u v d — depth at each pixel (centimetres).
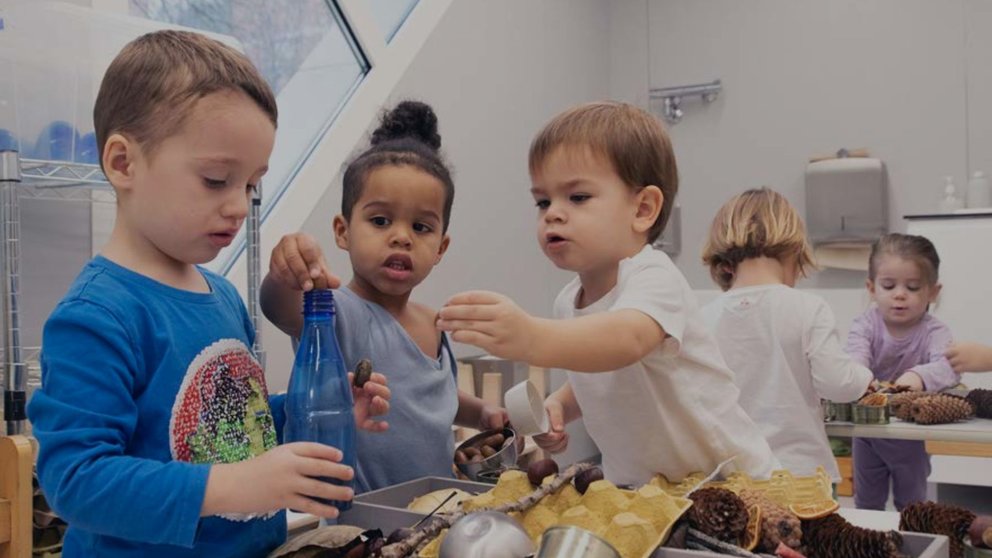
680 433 112
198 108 73
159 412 76
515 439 125
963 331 296
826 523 82
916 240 256
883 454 254
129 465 68
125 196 77
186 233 75
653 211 112
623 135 109
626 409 113
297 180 241
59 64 157
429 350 137
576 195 110
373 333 126
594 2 414
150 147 74
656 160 112
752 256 200
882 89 373
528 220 356
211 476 69
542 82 367
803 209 388
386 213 126
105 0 191
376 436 122
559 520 81
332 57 267
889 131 372
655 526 78
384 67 273
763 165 396
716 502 81
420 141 143
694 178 410
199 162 73
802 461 188
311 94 261
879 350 259
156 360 77
